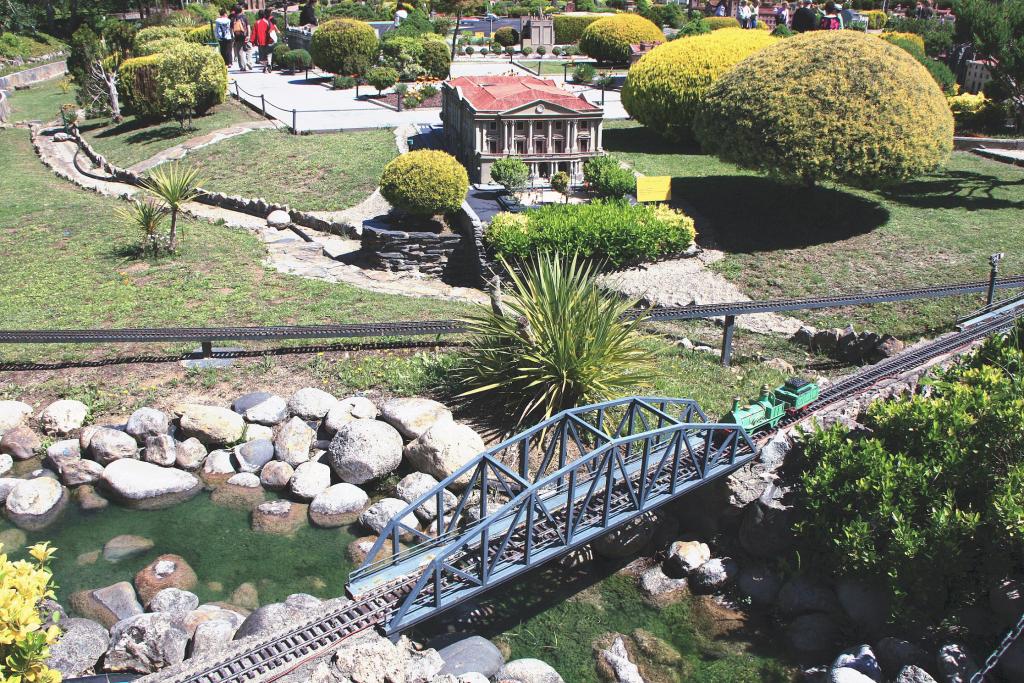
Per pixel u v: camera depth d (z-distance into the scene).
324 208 27.41
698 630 13.31
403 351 18.88
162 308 20.47
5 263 23.55
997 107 33.84
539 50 51.78
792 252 23.09
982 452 13.31
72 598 13.10
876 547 13.19
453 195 23.75
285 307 20.69
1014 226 24.06
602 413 14.34
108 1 70.69
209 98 38.06
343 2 63.28
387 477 15.91
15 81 55.41
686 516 15.20
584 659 12.76
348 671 10.67
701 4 63.62
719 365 18.89
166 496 15.59
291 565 13.95
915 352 17.61
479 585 12.00
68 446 16.27
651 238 22.61
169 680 10.49
